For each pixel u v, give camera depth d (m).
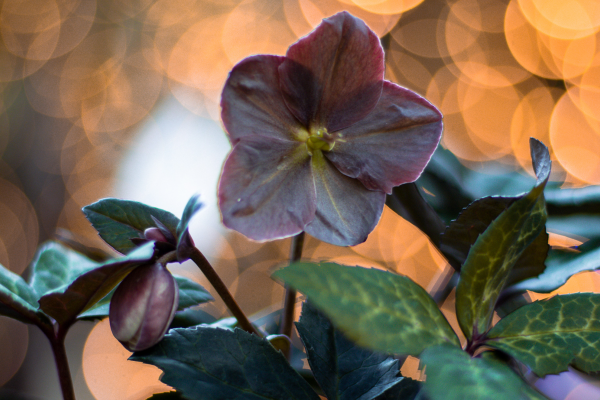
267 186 0.49
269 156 0.49
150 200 1.79
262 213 0.48
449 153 0.61
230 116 0.48
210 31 1.97
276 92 0.49
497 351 0.48
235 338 0.48
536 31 1.80
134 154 1.88
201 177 1.83
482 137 1.73
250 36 1.98
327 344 0.49
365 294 0.44
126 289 0.47
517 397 0.43
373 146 0.51
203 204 0.47
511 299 0.53
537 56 1.83
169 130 1.92
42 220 1.68
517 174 0.60
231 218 0.48
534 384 0.51
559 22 1.77
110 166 1.85
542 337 0.47
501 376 0.44
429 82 1.82
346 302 0.44
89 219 0.50
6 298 0.49
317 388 0.54
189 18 1.94
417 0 1.74
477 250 0.47
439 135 0.51
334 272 0.44
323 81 0.50
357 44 0.49
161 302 0.47
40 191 1.72
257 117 0.49
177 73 1.99
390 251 1.48
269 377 0.48
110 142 1.88
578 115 1.71
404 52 1.82
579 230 0.56
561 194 0.58
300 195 0.49
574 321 0.47
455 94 1.82
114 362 1.20
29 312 0.49
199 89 1.99
